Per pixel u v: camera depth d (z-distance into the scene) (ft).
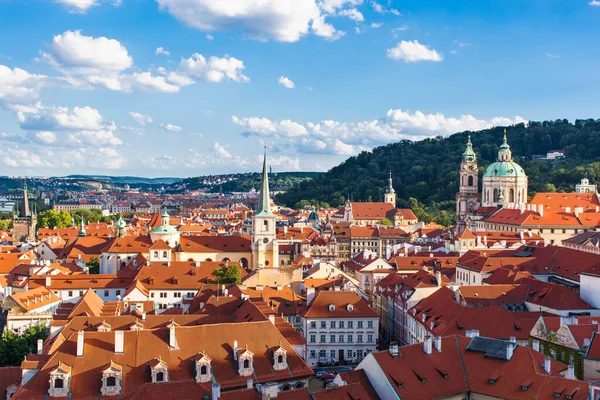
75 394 339.98
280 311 588.50
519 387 342.85
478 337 386.52
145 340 372.58
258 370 383.65
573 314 534.78
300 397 314.55
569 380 328.29
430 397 346.13
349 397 334.24
